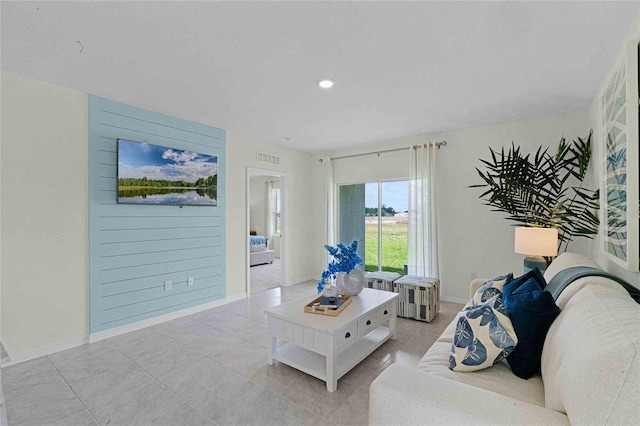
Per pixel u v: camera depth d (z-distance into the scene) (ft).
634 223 5.29
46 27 6.24
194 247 12.81
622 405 2.64
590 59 7.52
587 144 10.55
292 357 8.08
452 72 8.27
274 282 18.67
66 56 7.45
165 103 10.65
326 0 5.45
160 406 6.52
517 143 12.61
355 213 17.83
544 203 10.69
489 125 13.21
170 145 11.91
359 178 17.46
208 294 13.33
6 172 8.31
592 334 3.38
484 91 9.57
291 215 18.12
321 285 9.35
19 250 8.51
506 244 12.98
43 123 8.90
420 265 14.79
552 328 4.68
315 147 17.76
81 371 7.96
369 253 17.26
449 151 14.28
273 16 5.91
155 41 6.78
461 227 14.01
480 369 5.16
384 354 8.90
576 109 11.22
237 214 14.74
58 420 6.09
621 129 5.90
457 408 3.40
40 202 8.86
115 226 10.43
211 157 13.14
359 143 16.74
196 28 6.30
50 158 9.04
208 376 7.71
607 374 2.78
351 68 8.03
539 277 6.26
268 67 7.98
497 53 7.27
